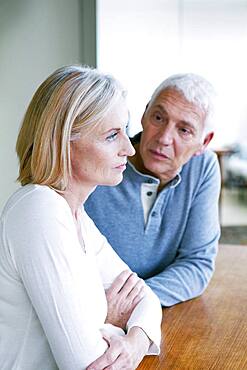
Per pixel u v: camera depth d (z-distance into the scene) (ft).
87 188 3.62
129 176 5.08
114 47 12.93
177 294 4.86
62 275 3.21
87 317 3.29
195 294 5.03
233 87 23.20
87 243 3.83
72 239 3.33
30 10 9.09
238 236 18.60
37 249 3.18
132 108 16.51
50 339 3.28
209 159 5.32
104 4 10.87
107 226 5.14
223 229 19.58
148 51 17.74
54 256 3.20
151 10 17.51
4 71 9.37
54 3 9.02
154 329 3.90
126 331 3.98
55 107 3.32
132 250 5.19
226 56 22.68
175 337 4.19
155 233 5.18
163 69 18.21
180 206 5.18
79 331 3.24
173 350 3.98
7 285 3.33
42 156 3.37
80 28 9.04
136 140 5.19
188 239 5.25
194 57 22.50
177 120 4.71
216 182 5.36
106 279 4.31
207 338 4.18
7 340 3.41
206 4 22.06
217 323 4.47
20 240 3.21
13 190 9.80
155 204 5.06
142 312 3.99
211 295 5.10
